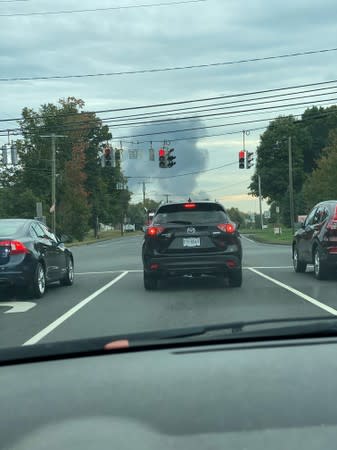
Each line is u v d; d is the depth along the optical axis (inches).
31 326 326.6
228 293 451.2
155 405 109.2
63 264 519.8
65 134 2664.9
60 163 2623.0
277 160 3368.6
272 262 765.3
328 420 102.0
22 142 2637.8
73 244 2085.4
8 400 113.9
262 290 467.2
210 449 92.3
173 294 451.8
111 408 108.5
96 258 971.3
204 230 460.1
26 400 113.6
